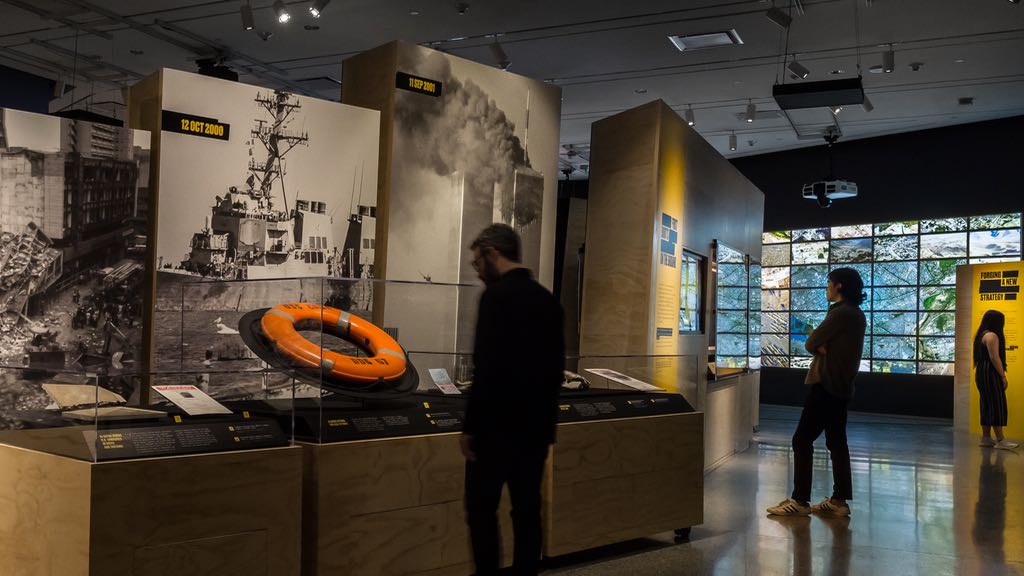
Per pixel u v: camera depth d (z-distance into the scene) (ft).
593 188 23.97
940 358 47.06
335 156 17.51
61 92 38.78
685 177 25.12
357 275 17.85
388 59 18.44
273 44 33.60
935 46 32.48
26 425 9.63
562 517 14.30
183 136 15.60
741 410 31.60
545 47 33.40
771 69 35.76
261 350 11.57
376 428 11.85
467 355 13.85
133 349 15.33
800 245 52.49
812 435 19.12
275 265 16.71
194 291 13.21
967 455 30.40
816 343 18.94
